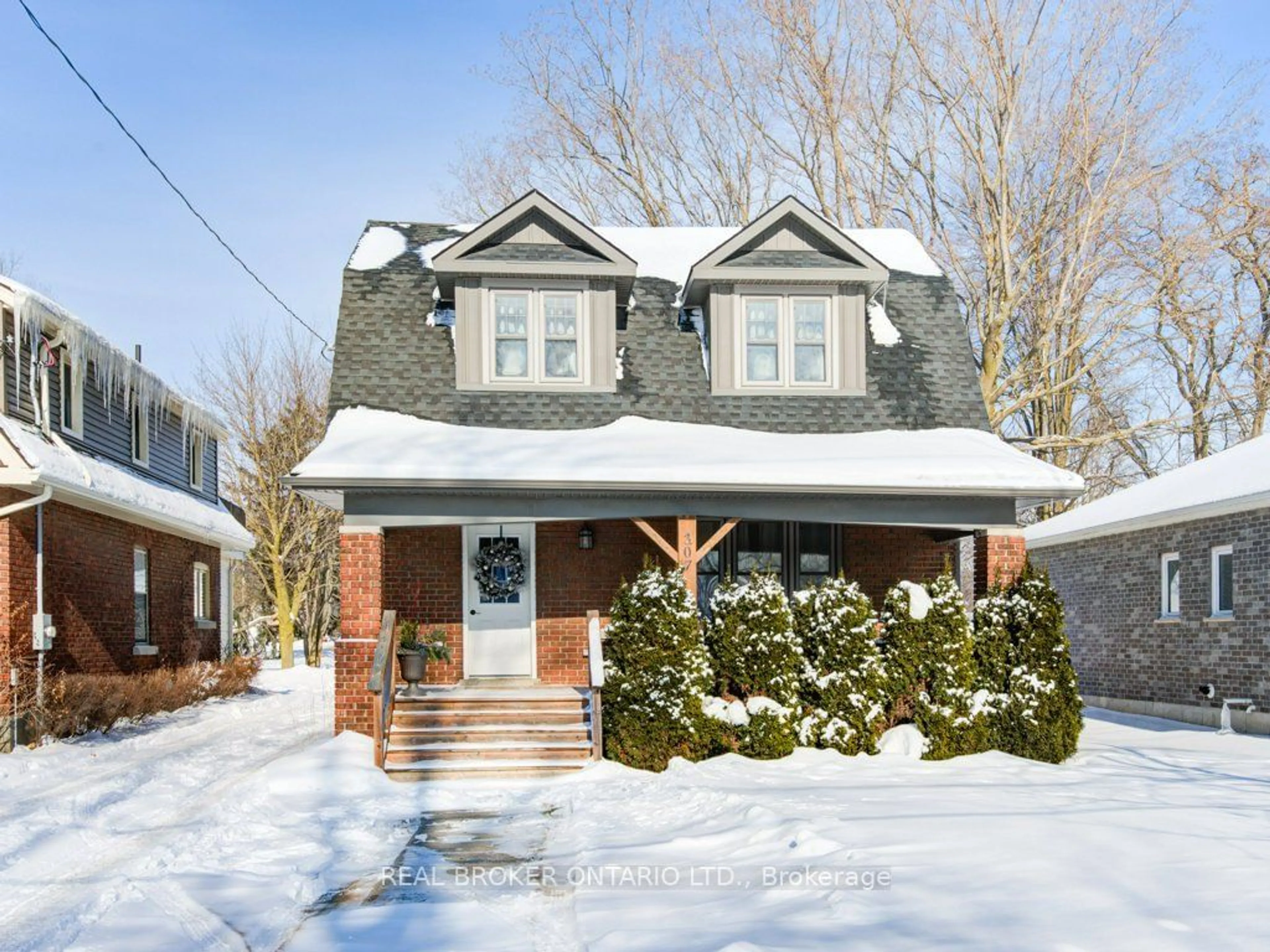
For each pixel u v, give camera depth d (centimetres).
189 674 2106
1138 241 2717
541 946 611
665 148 3098
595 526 1609
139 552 2045
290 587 3725
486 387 1541
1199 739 1494
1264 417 3159
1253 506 1566
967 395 1620
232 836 946
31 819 1015
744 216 3092
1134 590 1970
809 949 531
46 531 1591
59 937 649
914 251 1914
